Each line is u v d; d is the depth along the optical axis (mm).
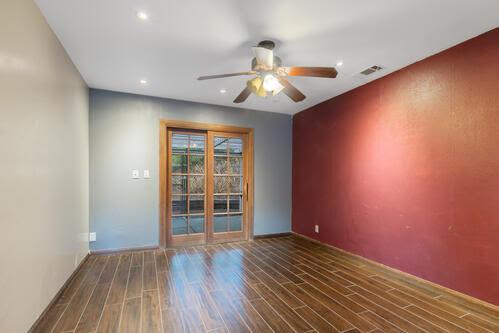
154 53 2518
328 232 3959
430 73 2551
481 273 2145
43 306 1960
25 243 1684
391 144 2955
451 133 2371
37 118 1857
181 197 4094
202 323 1938
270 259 3432
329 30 2119
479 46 2174
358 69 2863
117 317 2002
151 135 3797
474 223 2201
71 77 2643
